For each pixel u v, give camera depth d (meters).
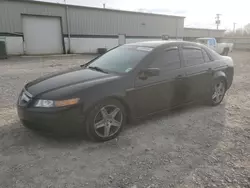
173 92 3.95
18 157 2.75
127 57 3.86
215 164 2.69
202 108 4.77
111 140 3.25
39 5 19.47
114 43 24.91
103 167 2.59
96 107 3.05
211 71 4.58
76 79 3.33
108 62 3.98
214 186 2.29
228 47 21.59
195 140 3.30
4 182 2.29
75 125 2.95
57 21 20.84
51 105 2.84
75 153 2.87
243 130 3.67
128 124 3.82
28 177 2.38
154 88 3.64
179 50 4.13
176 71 3.95
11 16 18.31
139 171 2.53
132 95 3.38
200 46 4.61
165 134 3.47
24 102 3.06
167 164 2.67
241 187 2.28
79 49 22.61
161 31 28.83
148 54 3.71
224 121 4.05
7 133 3.37
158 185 2.30
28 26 19.38
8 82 7.49
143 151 2.96
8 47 18.61
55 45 21.17
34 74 9.42
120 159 2.76
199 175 2.47
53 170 2.51
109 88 3.14
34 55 19.31
